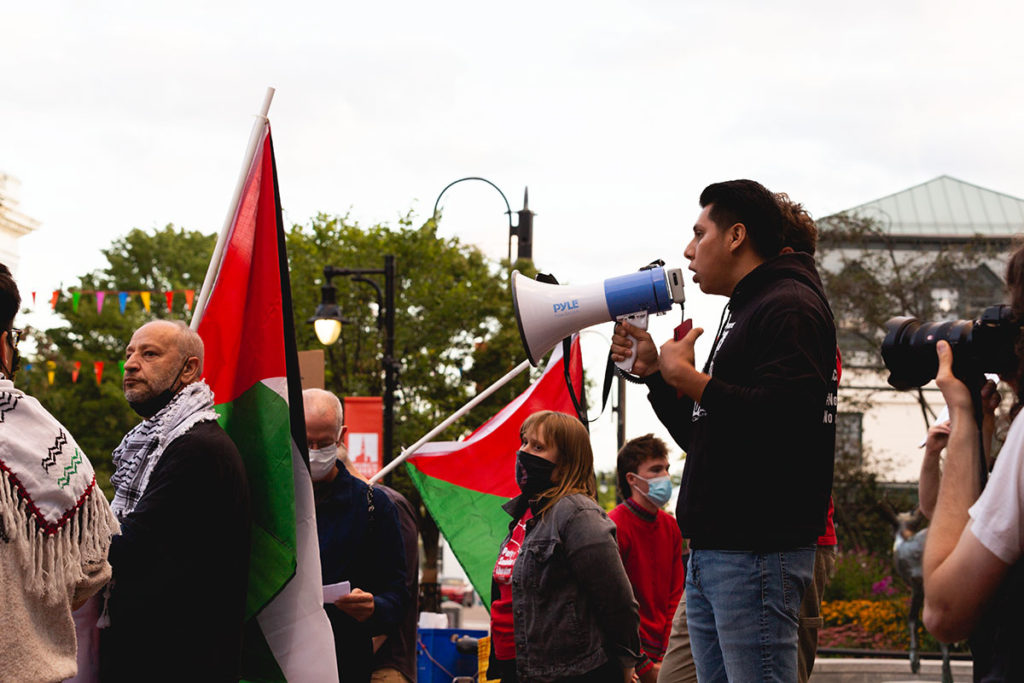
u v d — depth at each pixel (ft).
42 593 9.46
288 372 14.37
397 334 75.05
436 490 23.00
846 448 82.64
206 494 12.65
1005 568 7.03
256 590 13.76
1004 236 83.46
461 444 23.39
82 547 9.95
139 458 13.12
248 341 14.49
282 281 14.65
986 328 7.79
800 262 12.22
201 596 12.42
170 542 12.42
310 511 14.17
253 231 14.83
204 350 14.56
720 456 11.52
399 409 75.92
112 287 155.84
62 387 137.80
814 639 15.52
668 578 19.67
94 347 148.36
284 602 13.97
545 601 14.16
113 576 12.21
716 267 12.52
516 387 79.56
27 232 89.97
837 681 31.89
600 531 14.03
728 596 11.43
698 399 11.34
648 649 19.26
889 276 80.84
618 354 12.90
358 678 16.88
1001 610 7.06
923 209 104.83
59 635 9.76
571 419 14.93
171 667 12.18
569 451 14.74
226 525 12.74
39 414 9.87
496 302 79.46
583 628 13.98
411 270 76.23
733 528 11.38
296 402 14.30
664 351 11.50
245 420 14.30
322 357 29.73
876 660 33.35
